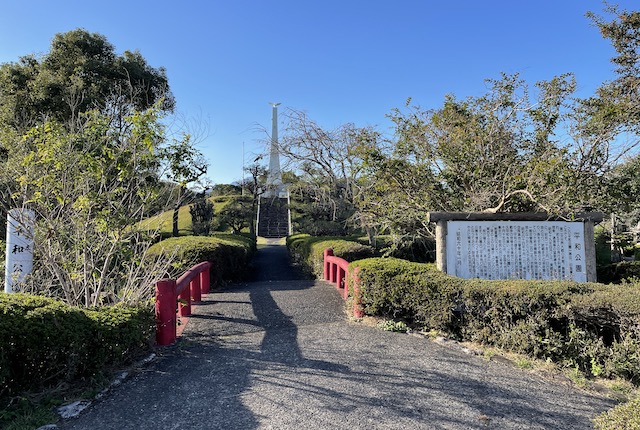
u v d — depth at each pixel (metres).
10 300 3.04
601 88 6.34
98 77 12.84
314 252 11.43
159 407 2.89
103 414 2.78
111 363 3.50
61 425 2.63
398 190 7.14
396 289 5.02
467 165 6.62
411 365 3.71
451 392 3.15
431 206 7.07
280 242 27.92
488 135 6.39
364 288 5.32
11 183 4.90
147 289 4.66
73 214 4.31
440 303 4.62
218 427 2.61
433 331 4.68
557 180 5.21
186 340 4.50
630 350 3.47
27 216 4.30
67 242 4.42
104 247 4.50
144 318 3.94
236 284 9.66
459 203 6.89
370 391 3.14
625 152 5.68
